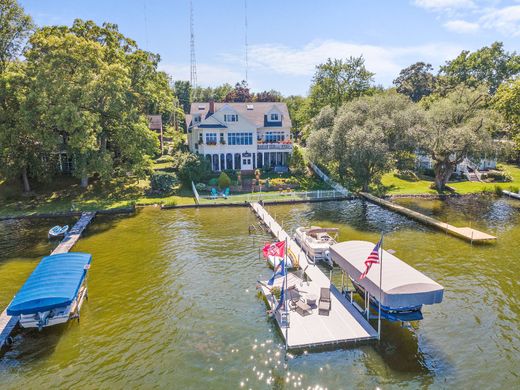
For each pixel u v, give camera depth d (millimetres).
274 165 61562
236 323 19609
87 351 17609
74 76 42188
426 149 47844
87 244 31641
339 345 17547
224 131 58000
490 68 84812
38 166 45875
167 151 76938
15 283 24641
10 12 43594
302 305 20234
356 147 44281
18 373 16234
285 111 64938
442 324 19188
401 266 18906
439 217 38500
